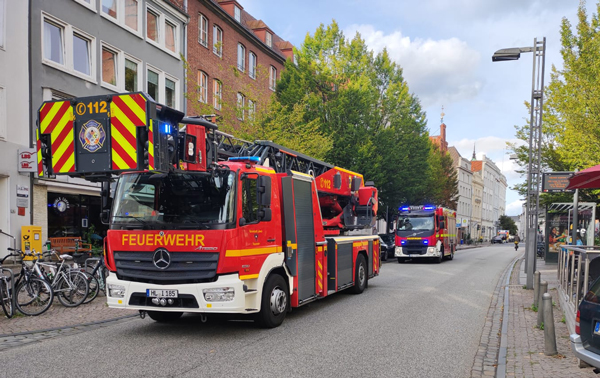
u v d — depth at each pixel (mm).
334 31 25688
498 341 7375
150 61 23047
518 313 9672
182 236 7133
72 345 6977
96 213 20078
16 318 8945
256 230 7707
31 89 16875
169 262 7141
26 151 16266
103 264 11633
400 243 24734
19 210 16297
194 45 27109
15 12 16406
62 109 6961
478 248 52969
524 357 6297
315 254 9781
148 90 23047
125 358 6254
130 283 7328
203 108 20094
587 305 4930
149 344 7035
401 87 28141
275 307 8203
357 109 24812
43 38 17484
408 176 28500
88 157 6809
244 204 7504
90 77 19375
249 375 5539
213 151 7664
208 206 7250
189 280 7113
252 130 19422
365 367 5930
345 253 11516
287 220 8680
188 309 7078
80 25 18953
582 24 16734
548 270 20078
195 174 7414
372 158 25031
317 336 7602
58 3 17953
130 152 6590
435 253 24141
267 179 7742
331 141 21781
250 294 7496
